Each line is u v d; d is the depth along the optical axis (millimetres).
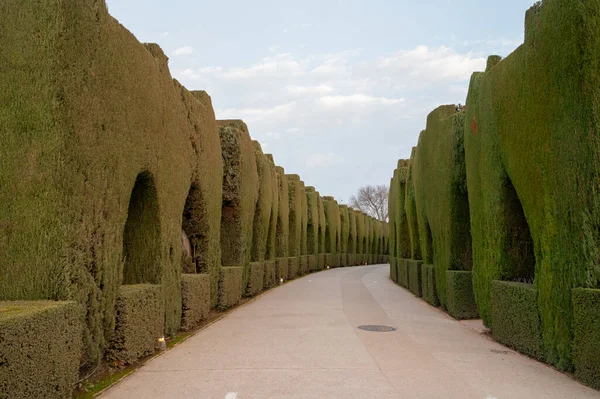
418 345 9391
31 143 6066
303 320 12617
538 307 8039
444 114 15242
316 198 39719
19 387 4473
